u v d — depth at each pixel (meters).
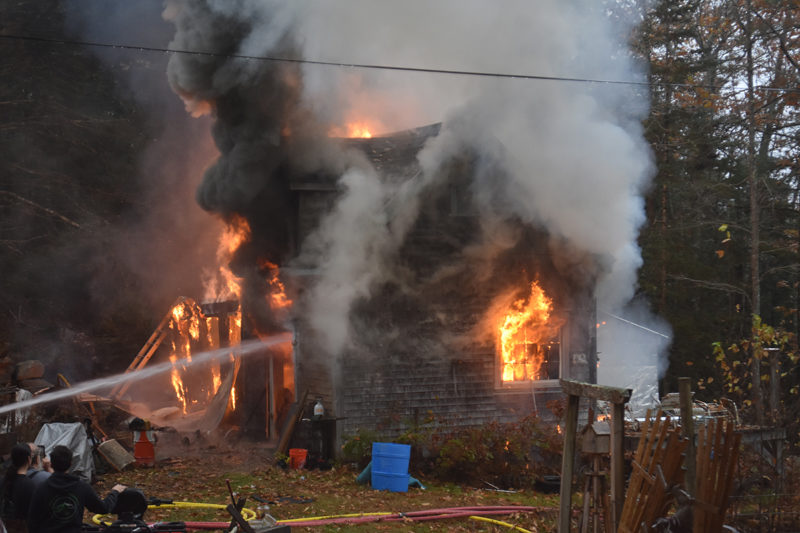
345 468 13.16
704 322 25.44
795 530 8.90
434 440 13.38
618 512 6.80
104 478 11.91
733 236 28.23
